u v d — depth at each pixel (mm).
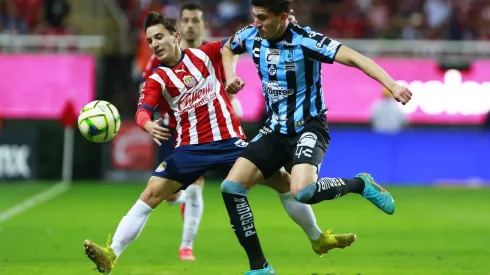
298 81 22078
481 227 39812
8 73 67750
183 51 23812
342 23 75562
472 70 68500
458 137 67875
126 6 76938
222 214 45125
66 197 54594
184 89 23328
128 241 22562
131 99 70000
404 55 69812
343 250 31219
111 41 72750
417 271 25703
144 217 22766
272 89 22469
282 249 31484
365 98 68062
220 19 74938
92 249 21469
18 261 27578
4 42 68812
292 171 21734
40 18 75875
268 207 49625
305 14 76500
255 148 22328
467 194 59344
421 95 68250
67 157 65188
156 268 26062
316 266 26859
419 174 67750
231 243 33375
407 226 40000
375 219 43094
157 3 75062
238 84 22734
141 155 67000
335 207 49750
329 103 68062
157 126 21812
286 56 21969
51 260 27891
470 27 75688
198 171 23172
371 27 75625
